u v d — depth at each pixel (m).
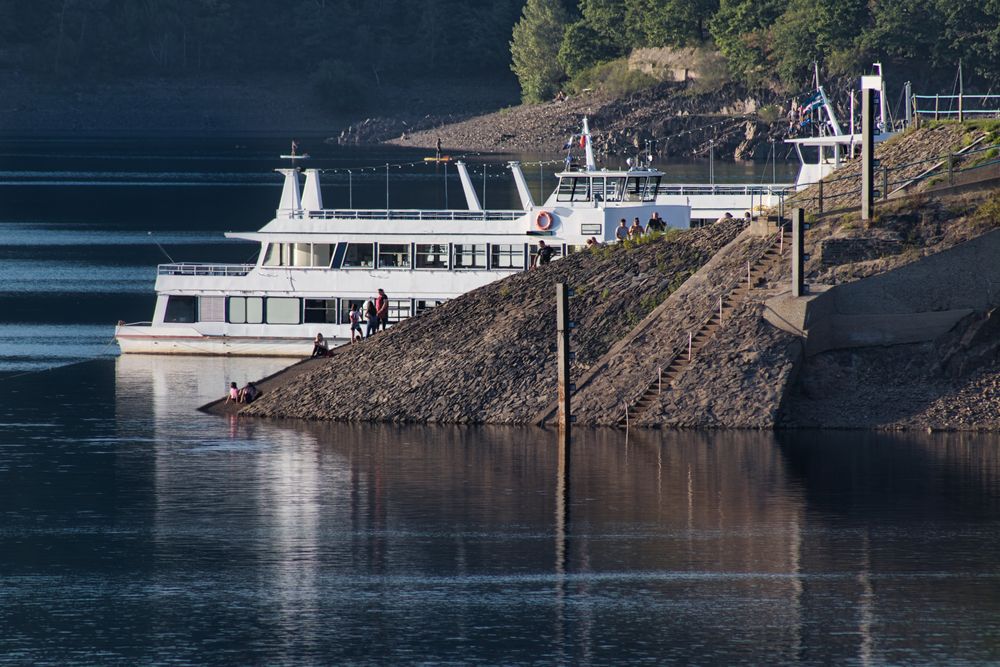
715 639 184.62
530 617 192.25
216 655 180.88
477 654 181.00
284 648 183.00
